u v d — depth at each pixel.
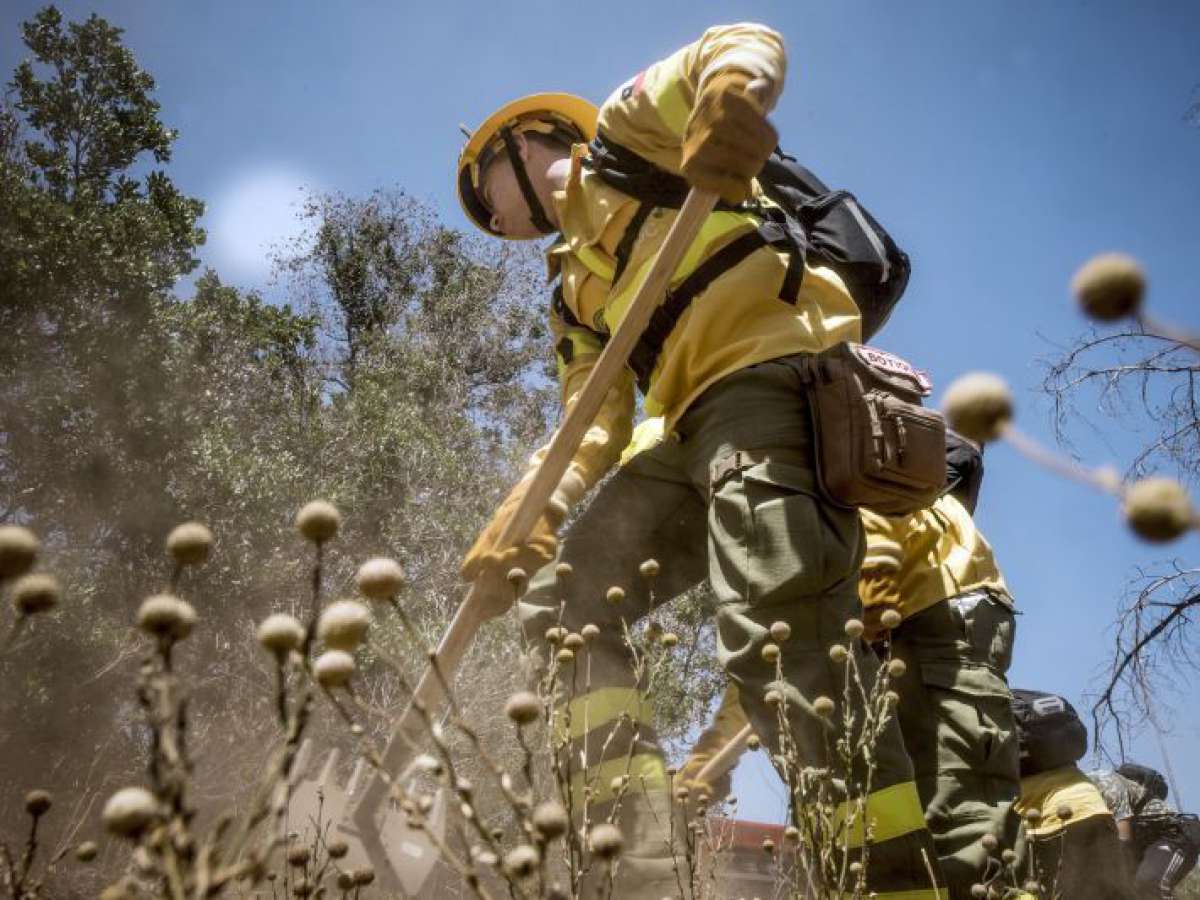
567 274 2.74
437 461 10.62
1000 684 2.80
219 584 7.35
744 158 1.91
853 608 2.06
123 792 0.68
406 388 13.70
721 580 2.08
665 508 2.66
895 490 2.06
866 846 1.78
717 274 2.27
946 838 2.61
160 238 9.60
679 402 2.33
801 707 1.92
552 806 0.87
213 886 0.70
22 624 0.84
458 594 8.75
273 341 11.92
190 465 7.81
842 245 2.45
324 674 0.90
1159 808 4.07
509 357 15.21
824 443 2.09
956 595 2.87
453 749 4.75
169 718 0.73
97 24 10.95
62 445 7.46
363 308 15.49
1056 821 3.14
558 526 2.34
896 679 2.82
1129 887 3.23
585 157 2.53
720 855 2.07
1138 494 0.55
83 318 7.79
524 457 11.61
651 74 2.38
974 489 3.32
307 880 1.31
